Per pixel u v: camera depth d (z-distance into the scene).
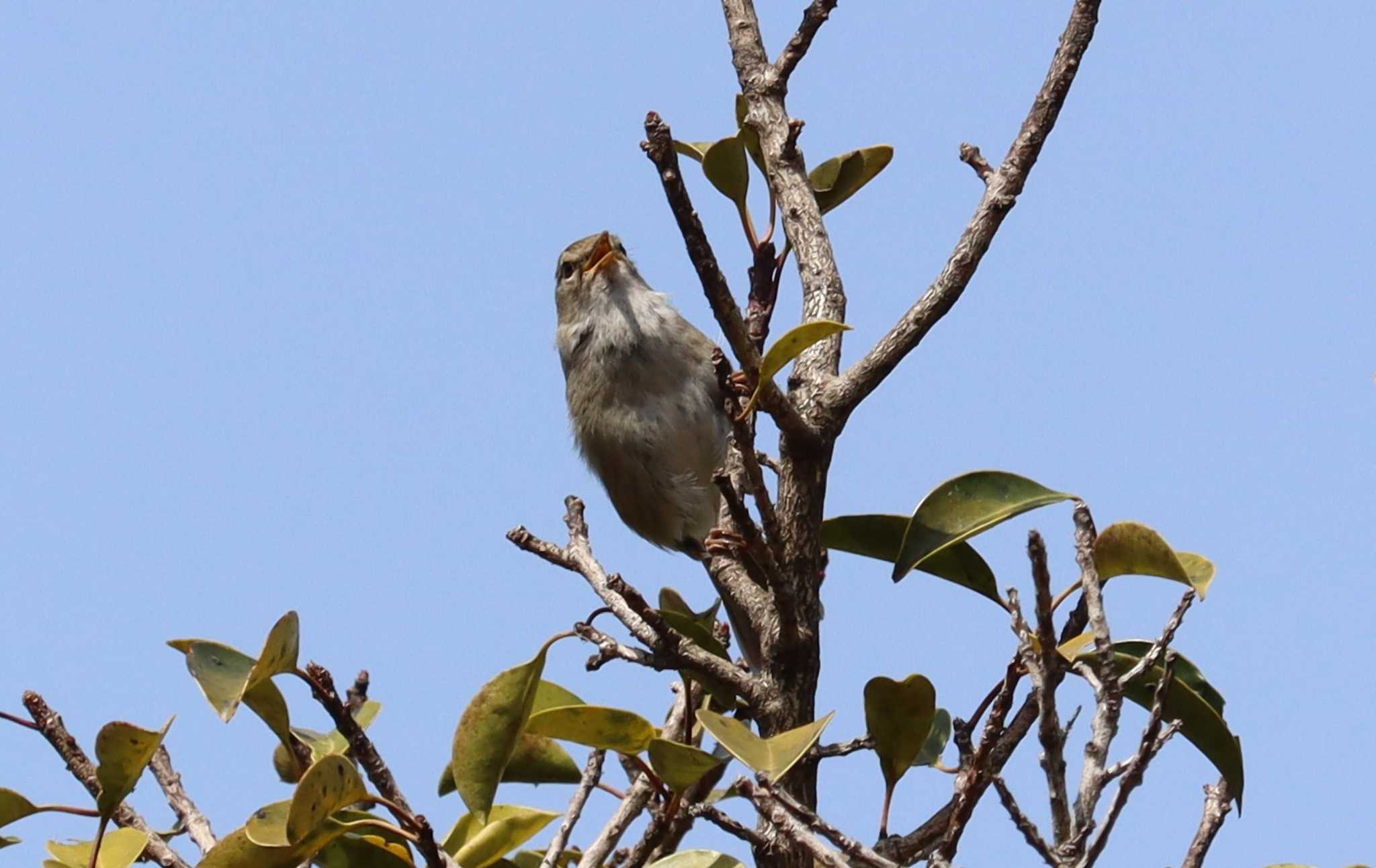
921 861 7.32
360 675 8.98
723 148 8.80
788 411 7.77
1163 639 6.50
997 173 8.32
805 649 7.73
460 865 7.94
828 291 8.84
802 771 7.75
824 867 6.16
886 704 7.39
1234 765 7.32
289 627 7.42
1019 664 6.68
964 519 7.96
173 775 8.29
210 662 7.55
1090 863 5.97
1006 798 6.02
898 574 7.83
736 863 8.01
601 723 7.38
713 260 7.00
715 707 8.48
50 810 7.20
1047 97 8.35
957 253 8.23
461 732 7.31
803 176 9.29
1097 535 7.72
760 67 9.70
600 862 8.09
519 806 8.38
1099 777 6.25
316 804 6.74
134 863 7.68
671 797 7.58
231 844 7.14
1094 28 8.40
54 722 7.69
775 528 7.35
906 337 8.16
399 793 7.77
